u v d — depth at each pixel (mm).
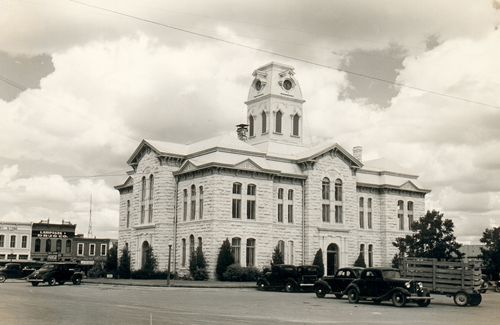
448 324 26531
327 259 78625
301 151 85125
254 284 60344
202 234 69750
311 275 50562
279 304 36656
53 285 57031
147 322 24469
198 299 39719
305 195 76875
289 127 89312
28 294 42156
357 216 83688
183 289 52844
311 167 77250
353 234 80375
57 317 25969
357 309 33906
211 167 69188
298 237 75688
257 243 70875
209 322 24922
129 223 89625
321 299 42156
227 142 73188
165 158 75875
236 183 70812
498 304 40531
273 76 89438
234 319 26625
